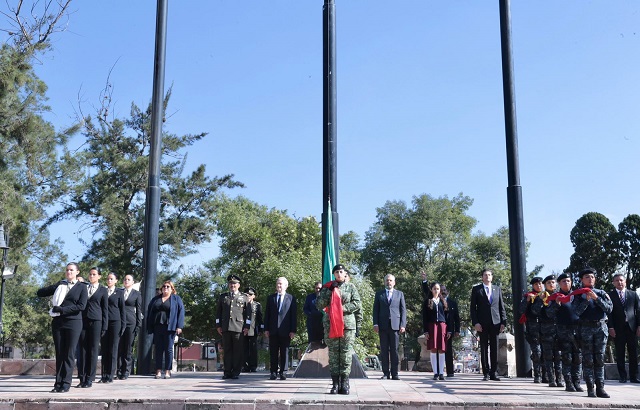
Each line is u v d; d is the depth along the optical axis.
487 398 8.54
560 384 11.16
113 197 35.62
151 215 14.66
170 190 37.72
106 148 36.50
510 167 14.30
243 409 8.02
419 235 59.84
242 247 34.94
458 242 62.31
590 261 48.09
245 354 16.09
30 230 29.30
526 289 13.81
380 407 7.98
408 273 57.34
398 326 12.84
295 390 9.88
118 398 8.24
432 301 13.34
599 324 9.32
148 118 37.84
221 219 35.41
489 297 12.80
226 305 12.94
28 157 27.58
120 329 11.97
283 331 12.88
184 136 38.19
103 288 10.68
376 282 58.91
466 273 53.44
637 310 13.16
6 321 37.97
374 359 25.48
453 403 7.96
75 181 32.81
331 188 14.54
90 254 35.91
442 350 13.15
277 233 35.28
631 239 47.25
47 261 34.91
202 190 38.25
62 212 35.41
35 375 15.48
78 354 11.41
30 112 27.02
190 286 35.38
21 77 25.91
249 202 38.75
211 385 10.91
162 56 15.40
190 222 36.66
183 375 14.27
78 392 9.34
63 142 28.50
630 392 10.12
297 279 27.00
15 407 8.23
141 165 36.22
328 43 15.27
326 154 14.71
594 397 9.04
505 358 15.36
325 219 14.35
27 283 35.03
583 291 9.53
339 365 9.21
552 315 10.66
